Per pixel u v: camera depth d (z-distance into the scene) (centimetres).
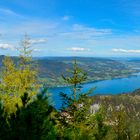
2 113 727
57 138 772
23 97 775
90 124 1239
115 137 1200
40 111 736
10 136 693
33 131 703
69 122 1314
